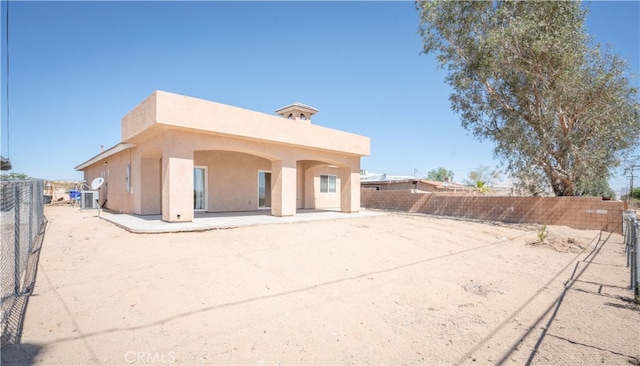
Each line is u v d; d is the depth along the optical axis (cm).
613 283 620
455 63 1697
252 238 827
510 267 743
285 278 565
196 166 1395
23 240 557
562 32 1306
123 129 1201
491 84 1614
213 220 1085
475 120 1683
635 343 368
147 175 1255
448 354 343
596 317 447
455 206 1841
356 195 1650
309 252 741
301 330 386
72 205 2184
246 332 373
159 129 973
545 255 891
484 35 1548
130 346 330
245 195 1572
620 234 1306
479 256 844
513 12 1450
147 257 618
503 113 1599
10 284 415
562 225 1466
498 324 422
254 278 550
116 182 1616
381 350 348
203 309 424
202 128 977
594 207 1391
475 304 496
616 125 1273
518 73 1455
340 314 438
